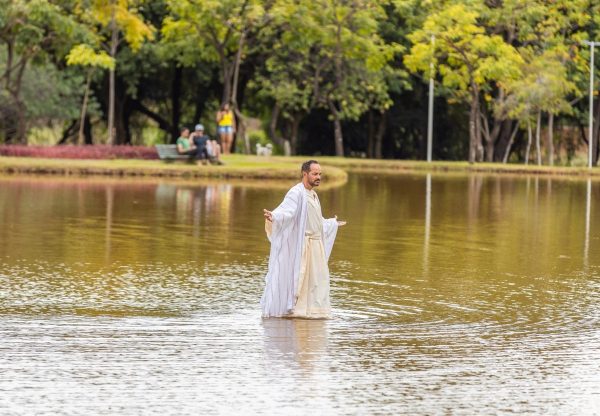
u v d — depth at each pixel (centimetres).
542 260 2192
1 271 1922
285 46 6762
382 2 6950
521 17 6800
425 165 6081
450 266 2084
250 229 2609
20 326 1480
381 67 6938
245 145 6431
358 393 1195
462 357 1353
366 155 7675
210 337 1437
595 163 7519
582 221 3006
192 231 2553
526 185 4725
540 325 1546
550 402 1173
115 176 4450
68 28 5831
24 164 4484
